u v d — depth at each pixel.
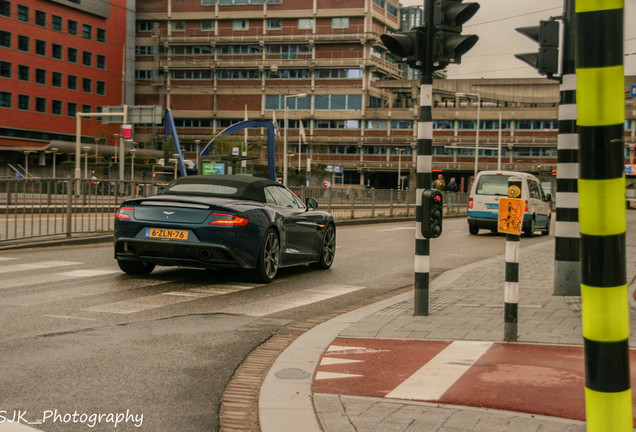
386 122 84.38
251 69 86.81
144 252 9.00
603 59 1.61
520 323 6.44
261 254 9.25
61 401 4.00
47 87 75.38
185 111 88.56
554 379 4.44
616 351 1.72
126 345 5.53
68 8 77.38
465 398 4.01
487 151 82.50
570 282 8.27
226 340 5.87
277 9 85.12
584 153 1.67
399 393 4.14
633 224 26.14
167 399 4.13
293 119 86.81
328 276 10.77
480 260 14.27
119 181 15.90
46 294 7.92
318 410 3.79
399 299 8.22
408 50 6.47
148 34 88.62
